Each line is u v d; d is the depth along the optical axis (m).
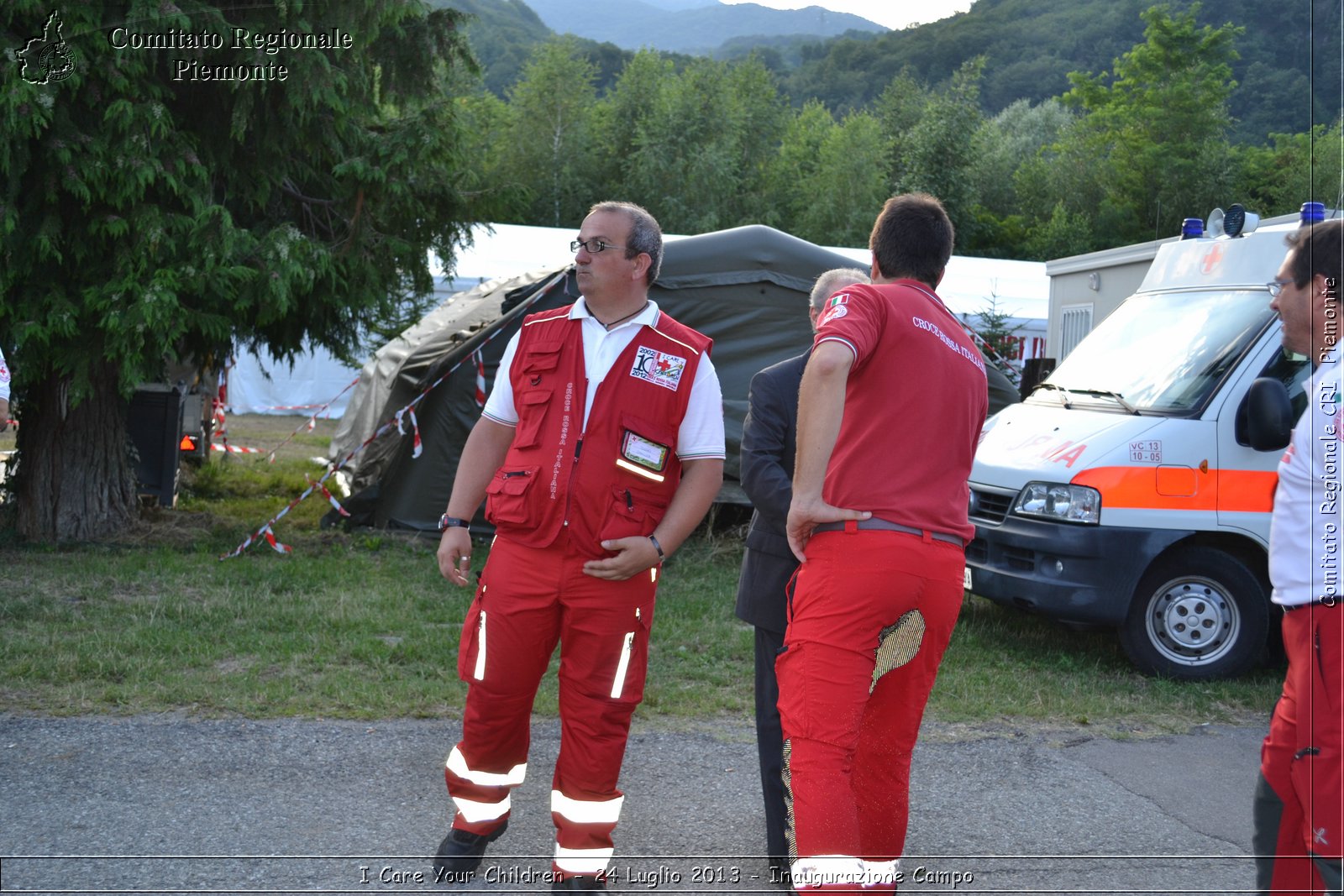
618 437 3.20
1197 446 6.00
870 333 2.91
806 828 2.82
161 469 9.25
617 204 3.31
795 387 3.47
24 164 6.73
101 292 7.06
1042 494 6.13
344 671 5.37
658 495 3.26
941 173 46.16
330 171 8.34
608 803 3.28
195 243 7.13
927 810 4.12
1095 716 5.36
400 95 8.45
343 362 9.08
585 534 3.17
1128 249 10.34
